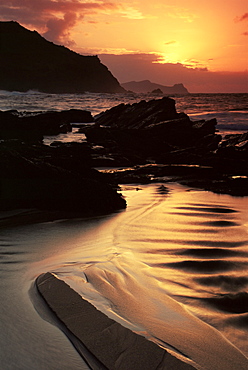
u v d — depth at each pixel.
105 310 2.80
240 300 3.16
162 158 13.34
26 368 2.09
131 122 25.59
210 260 4.13
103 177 8.80
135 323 2.64
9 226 5.65
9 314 2.73
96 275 3.57
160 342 2.40
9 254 4.25
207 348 2.40
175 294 3.28
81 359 2.22
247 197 8.41
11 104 52.41
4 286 3.26
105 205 6.95
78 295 2.95
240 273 3.80
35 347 2.31
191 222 6.05
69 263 3.94
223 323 2.78
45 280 3.26
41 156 8.41
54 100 72.44
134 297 3.13
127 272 3.73
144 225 5.84
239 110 42.03
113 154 14.02
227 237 5.17
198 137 19.53
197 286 3.48
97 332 2.44
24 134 20.33
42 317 2.71
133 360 2.17
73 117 30.73
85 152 11.76
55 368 2.12
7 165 6.87
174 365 2.10
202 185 9.83
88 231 5.43
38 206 6.82
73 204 6.85
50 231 5.39
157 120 23.94
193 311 2.98
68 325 2.56
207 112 37.03
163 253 4.43
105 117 28.66
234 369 2.19
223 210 7.00
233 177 10.50
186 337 2.52
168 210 7.02
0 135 19.61
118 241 4.91
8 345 2.31
